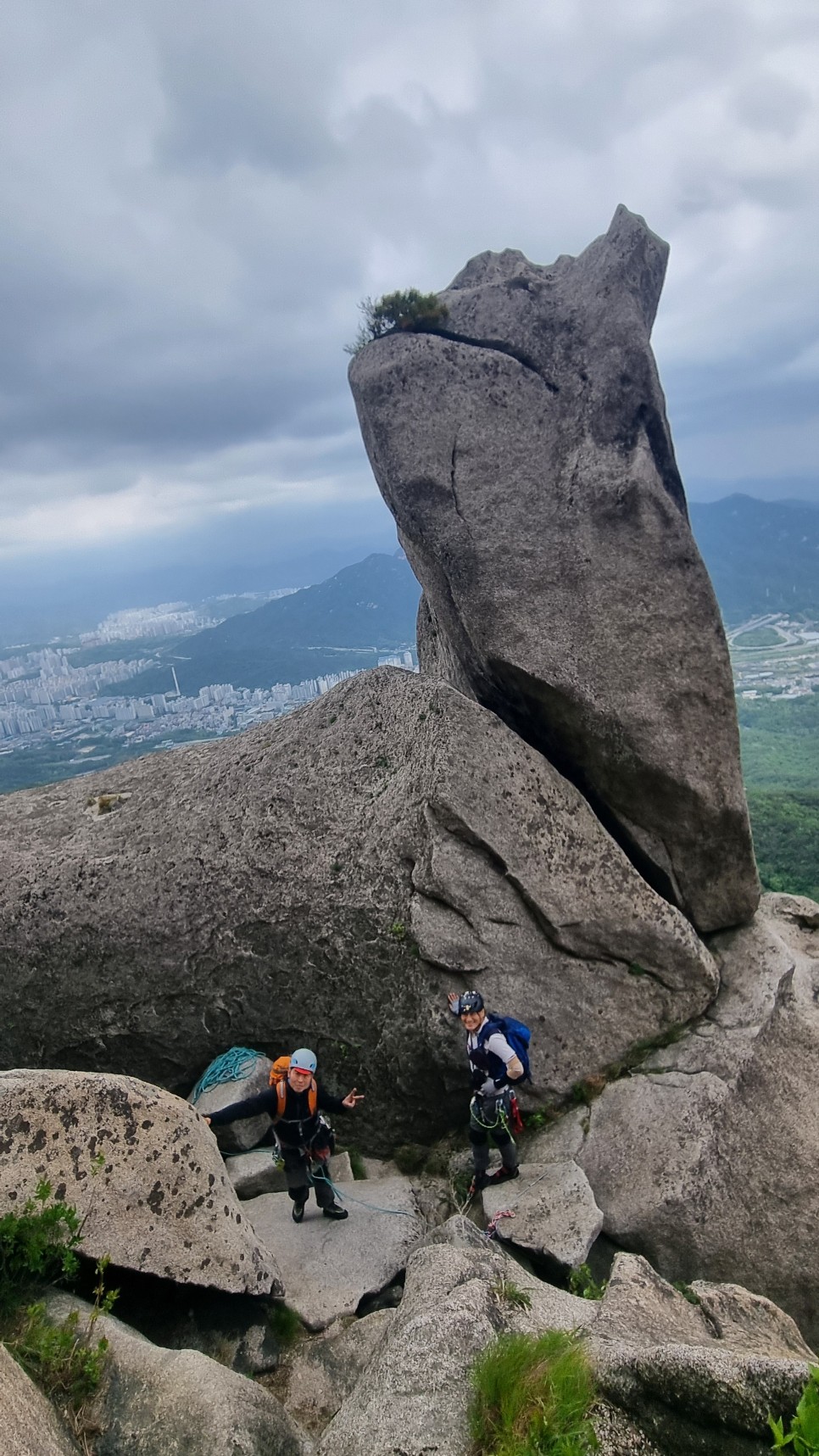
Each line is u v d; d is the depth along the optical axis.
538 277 10.89
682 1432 4.14
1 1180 5.43
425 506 10.01
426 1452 4.06
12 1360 4.38
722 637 9.34
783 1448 3.95
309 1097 6.95
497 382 10.20
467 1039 7.84
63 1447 4.06
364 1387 4.65
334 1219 7.45
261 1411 4.63
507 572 9.56
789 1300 7.47
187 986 9.42
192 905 9.45
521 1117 8.55
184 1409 4.41
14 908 9.80
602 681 9.25
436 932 8.62
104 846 10.05
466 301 10.66
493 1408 4.19
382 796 9.21
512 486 9.88
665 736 9.23
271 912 9.20
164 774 10.89
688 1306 5.93
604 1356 4.50
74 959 9.65
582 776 9.77
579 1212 7.35
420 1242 7.12
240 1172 8.15
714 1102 8.16
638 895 9.02
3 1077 5.92
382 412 10.25
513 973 8.70
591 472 9.59
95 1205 5.57
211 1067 9.20
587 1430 4.02
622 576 9.38
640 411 9.79
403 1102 8.98
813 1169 7.92
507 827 8.84
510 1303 5.19
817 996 9.30
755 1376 4.18
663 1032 8.93
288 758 9.97
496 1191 7.87
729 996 9.21
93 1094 5.90
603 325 9.99
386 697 9.87
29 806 11.15
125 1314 5.72
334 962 8.98
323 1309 6.32
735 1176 7.80
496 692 10.02
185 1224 5.84
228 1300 6.14
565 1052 8.73
